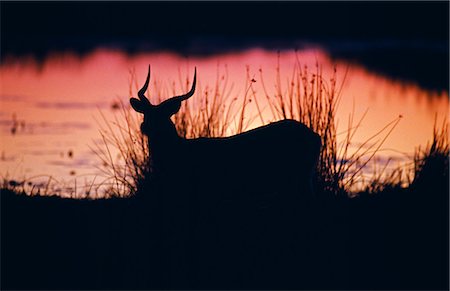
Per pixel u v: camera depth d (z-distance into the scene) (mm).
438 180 41219
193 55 126812
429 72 106875
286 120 35969
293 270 33125
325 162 41156
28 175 50625
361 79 100250
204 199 36531
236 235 35906
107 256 34312
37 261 34000
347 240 35625
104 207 39469
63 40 156000
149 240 35562
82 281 32281
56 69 112938
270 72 101250
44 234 36469
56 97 86438
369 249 34938
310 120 41688
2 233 36500
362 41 150125
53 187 46688
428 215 38281
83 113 75500
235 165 35844
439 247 35250
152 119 35781
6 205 39781
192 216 36688
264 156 35625
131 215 37844
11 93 89938
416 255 34531
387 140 61406
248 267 33375
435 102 81875
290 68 106938
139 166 41812
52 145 60469
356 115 72938
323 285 31938
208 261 33875
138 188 40625
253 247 35000
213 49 137250
